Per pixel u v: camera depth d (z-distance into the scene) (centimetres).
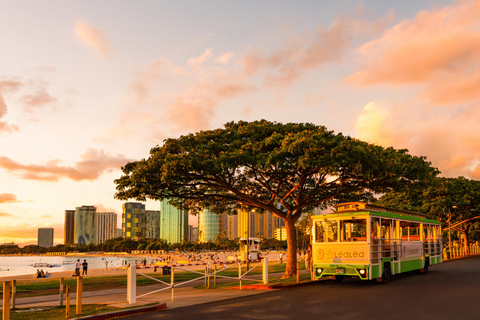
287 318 1191
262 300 1567
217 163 2244
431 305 1358
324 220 2073
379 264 1972
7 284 1166
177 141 2514
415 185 2492
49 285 2762
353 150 2102
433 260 2719
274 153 2173
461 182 4994
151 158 2427
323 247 2058
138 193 2525
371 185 2588
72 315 1329
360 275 1906
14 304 1727
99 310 1378
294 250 2639
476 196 4816
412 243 2412
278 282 2186
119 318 1262
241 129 2614
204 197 2878
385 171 2194
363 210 2000
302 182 2528
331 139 2288
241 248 7556
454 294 1593
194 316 1255
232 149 2381
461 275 2395
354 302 1445
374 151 2261
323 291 1773
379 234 2008
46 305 1781
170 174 2244
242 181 2892
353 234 1962
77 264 4203
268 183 2769
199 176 2439
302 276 2480
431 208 4734
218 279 2895
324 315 1218
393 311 1262
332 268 2006
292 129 2588
